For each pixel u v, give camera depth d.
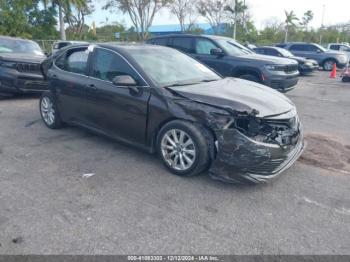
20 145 5.03
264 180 3.50
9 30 27.59
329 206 3.39
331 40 54.34
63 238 2.81
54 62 5.62
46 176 3.98
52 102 5.62
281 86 8.02
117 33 45.44
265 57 8.50
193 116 3.70
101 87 4.59
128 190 3.65
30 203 3.36
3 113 6.98
